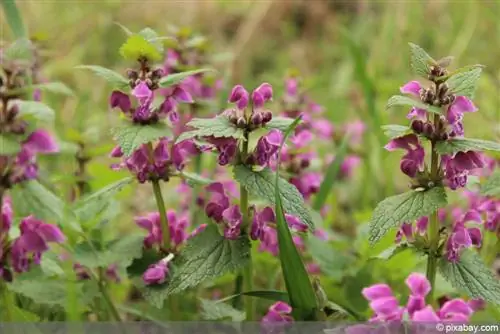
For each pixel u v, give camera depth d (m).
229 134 0.89
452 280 0.89
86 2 2.03
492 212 0.96
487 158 1.03
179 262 0.94
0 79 0.85
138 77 0.92
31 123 0.87
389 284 1.05
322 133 1.29
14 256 0.88
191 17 2.18
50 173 1.15
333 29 2.30
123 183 0.94
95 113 1.56
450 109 0.88
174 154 0.94
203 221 1.07
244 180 0.89
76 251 0.95
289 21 2.37
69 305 0.91
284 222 0.88
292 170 1.06
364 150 1.38
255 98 0.91
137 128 0.91
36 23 1.91
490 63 1.85
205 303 0.97
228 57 1.22
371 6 2.29
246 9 2.26
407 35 1.81
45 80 1.14
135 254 0.95
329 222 1.17
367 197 1.29
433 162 0.89
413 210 0.88
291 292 0.89
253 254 1.03
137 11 2.15
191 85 1.12
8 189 0.86
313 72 2.10
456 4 2.01
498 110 1.45
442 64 0.89
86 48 1.96
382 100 1.50
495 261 1.03
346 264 1.05
